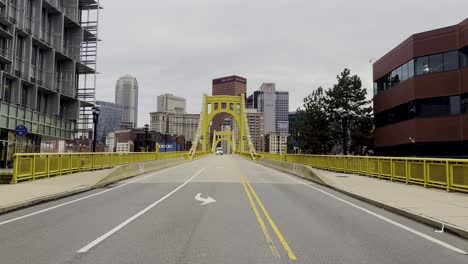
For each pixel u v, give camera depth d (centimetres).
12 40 3212
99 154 2789
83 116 4784
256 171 3469
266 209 1248
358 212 1220
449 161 1628
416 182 1914
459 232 879
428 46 4072
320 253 710
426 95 4059
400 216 1151
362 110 5425
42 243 774
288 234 873
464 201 1359
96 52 4666
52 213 1151
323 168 3328
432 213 1105
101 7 4712
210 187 1961
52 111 3944
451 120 3872
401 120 4538
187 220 1038
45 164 2045
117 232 881
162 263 636
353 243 796
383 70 5106
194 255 687
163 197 1546
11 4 3262
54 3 3969
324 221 1051
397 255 707
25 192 1500
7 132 3130
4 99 3177
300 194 1706
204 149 12444
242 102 12700
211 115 12800
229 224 984
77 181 1950
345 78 5566
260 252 711
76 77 4688
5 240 801
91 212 1170
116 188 1905
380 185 1945
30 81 3531
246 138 10975
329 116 5572
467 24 3703
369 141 5491
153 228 928
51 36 4012
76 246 750
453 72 3888
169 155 5206
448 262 666
